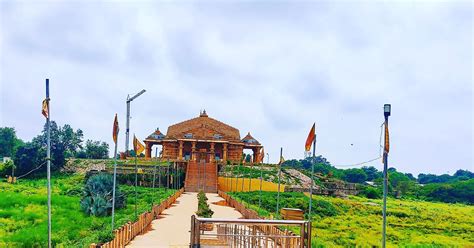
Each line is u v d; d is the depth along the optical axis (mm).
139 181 76812
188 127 102312
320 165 149875
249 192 69312
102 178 42156
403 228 54156
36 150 86750
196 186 77188
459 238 49188
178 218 39375
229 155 97188
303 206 61188
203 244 16469
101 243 19438
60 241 26375
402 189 124188
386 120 17922
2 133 122688
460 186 115812
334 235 43688
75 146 105625
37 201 46500
